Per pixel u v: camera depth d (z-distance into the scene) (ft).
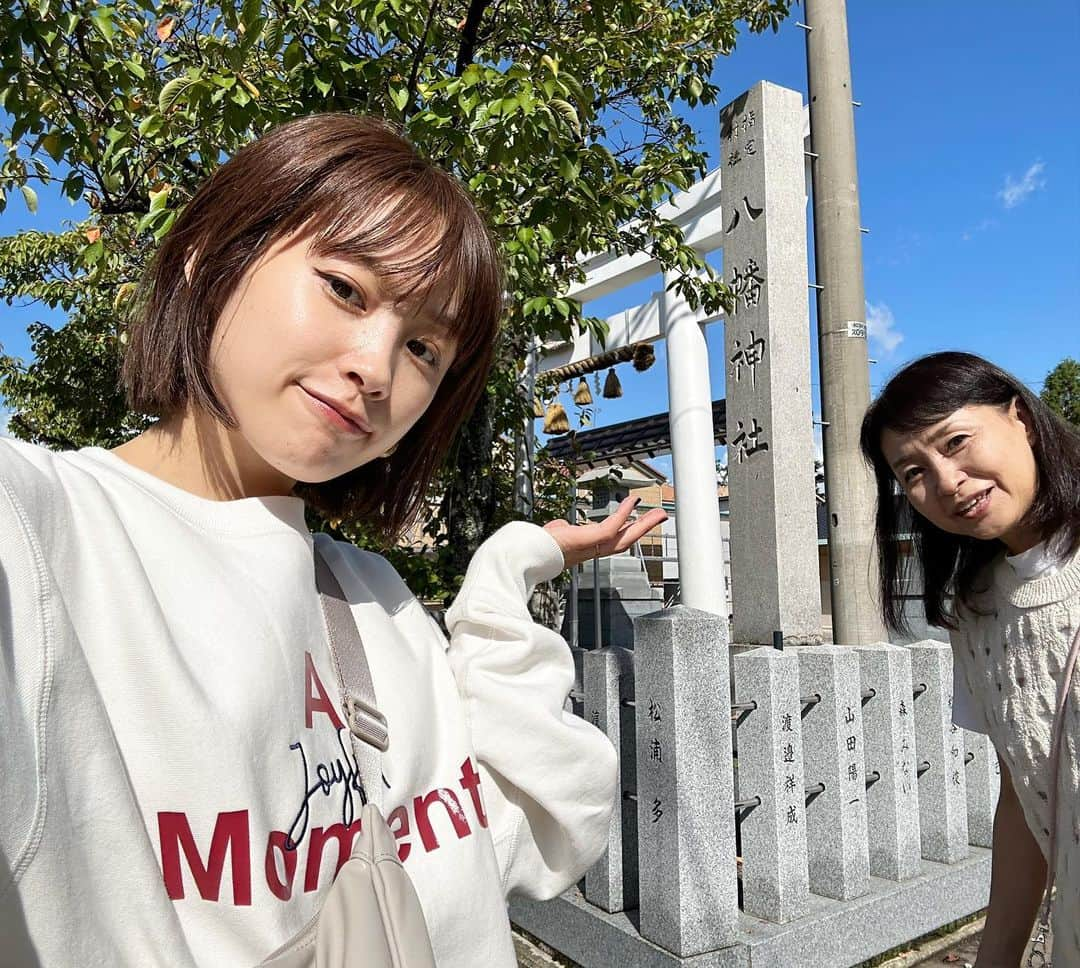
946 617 5.24
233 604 2.33
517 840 3.61
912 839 10.71
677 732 8.39
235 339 2.51
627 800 9.52
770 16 16.47
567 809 3.67
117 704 1.96
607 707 9.48
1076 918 4.20
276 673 2.33
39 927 1.63
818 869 10.01
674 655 8.43
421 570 11.43
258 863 2.10
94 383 21.63
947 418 4.34
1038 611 4.40
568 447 34.32
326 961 1.98
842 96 15.79
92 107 9.53
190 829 2.00
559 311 9.25
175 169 9.68
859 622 14.96
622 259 24.45
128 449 2.74
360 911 2.10
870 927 9.64
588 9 11.50
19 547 1.75
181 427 2.73
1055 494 4.30
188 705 2.03
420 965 2.14
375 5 8.13
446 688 3.45
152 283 2.77
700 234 21.50
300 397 2.51
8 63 7.89
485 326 3.13
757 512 17.60
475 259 2.88
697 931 8.28
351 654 2.90
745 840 9.48
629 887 9.57
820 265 15.79
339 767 2.54
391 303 2.60
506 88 8.15
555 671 3.90
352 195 2.56
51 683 1.71
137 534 2.25
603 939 9.15
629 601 31.65
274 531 2.64
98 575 2.02
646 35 12.83
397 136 2.99
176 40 10.37
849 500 15.21
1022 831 5.03
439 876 2.87
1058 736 4.27
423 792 3.01
